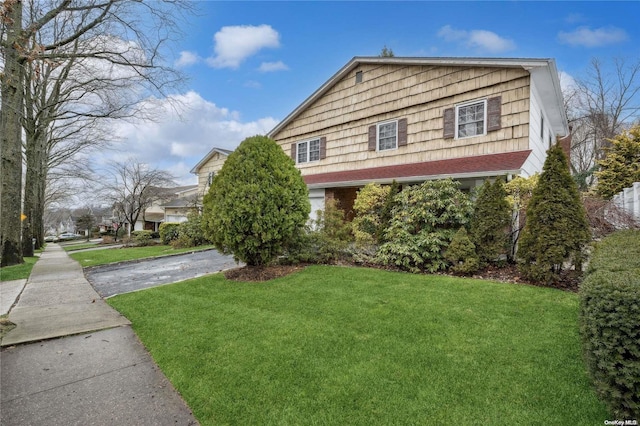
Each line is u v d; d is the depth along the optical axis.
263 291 5.32
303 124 13.80
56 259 12.80
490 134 8.58
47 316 4.67
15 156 9.89
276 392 2.53
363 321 3.83
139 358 3.31
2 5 5.92
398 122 10.59
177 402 2.52
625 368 1.84
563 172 5.16
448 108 9.42
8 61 8.08
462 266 5.96
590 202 6.82
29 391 2.73
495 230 6.18
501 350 3.00
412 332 3.47
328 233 7.81
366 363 2.88
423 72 10.01
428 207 6.79
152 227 35.34
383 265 7.01
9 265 9.98
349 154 12.06
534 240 5.22
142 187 26.56
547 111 10.33
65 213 56.03
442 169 8.38
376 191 8.21
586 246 4.96
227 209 6.01
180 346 3.44
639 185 6.31
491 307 4.12
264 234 6.07
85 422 2.31
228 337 3.58
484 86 8.71
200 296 5.27
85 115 12.14
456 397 2.35
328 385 2.58
